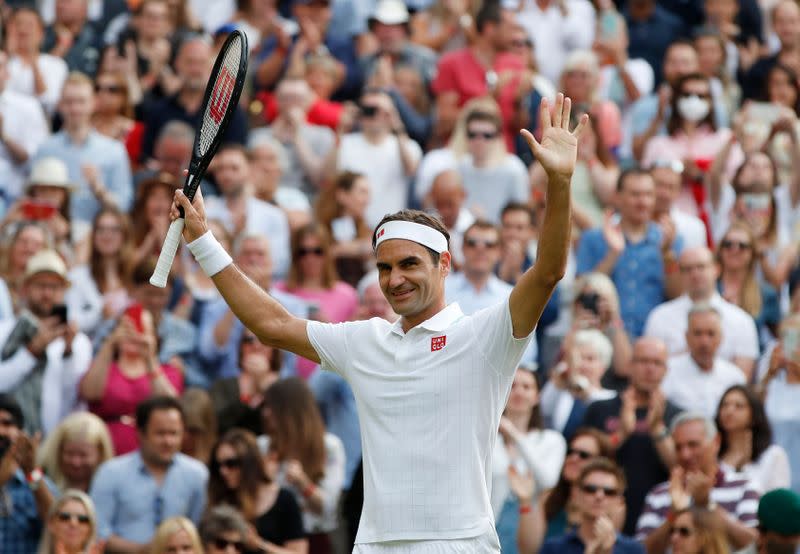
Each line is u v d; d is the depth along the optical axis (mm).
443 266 21500
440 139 57062
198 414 38656
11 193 52344
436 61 60719
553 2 61562
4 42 57312
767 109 57188
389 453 21172
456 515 20906
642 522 36594
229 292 22391
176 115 53719
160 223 46250
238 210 48375
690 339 42188
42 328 40125
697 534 34875
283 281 46781
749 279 47406
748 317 44594
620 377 42688
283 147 53969
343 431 40125
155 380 40219
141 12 57719
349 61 60875
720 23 63312
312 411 37094
